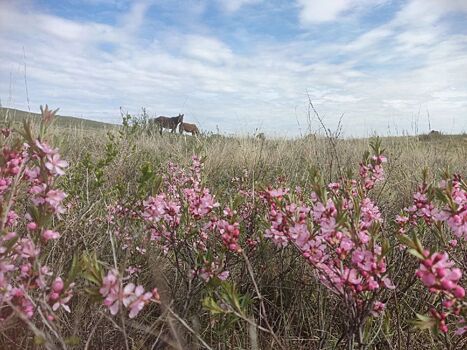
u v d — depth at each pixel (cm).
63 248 227
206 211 237
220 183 490
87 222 273
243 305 182
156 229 240
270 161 595
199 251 239
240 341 225
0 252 144
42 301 146
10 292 149
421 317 146
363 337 195
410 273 228
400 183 445
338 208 170
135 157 452
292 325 249
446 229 277
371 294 193
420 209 220
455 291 131
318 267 177
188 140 834
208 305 171
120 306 143
